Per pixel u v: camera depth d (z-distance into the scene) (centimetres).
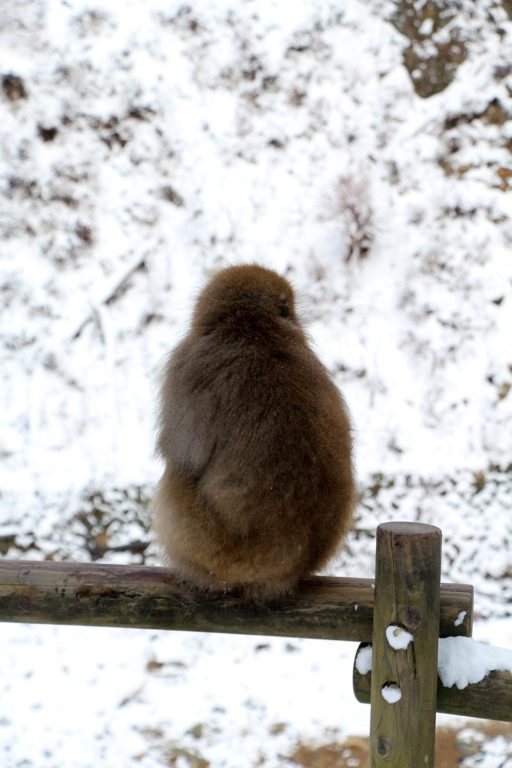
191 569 357
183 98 943
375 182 924
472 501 758
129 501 725
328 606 350
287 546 341
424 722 331
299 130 945
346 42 988
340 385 815
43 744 591
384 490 748
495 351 845
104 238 873
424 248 896
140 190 899
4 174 886
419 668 329
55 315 831
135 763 577
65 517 717
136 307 845
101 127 920
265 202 906
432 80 984
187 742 597
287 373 349
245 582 349
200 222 890
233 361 345
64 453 755
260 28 979
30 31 949
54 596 364
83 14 962
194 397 344
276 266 870
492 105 970
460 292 877
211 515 342
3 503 717
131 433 772
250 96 955
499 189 935
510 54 992
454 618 344
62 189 888
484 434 795
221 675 659
